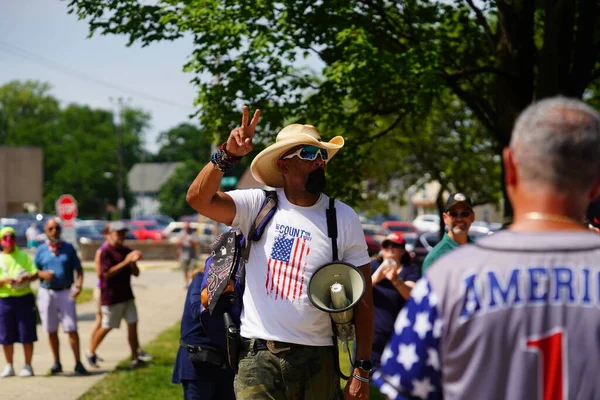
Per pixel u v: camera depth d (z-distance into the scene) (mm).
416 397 2193
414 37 11617
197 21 10727
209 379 6070
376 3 11516
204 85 11234
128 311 10531
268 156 4227
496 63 11992
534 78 12188
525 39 11203
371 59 9930
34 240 41438
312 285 4039
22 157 56250
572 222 2193
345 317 4074
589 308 2092
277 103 11297
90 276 27859
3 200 55438
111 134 108062
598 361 2062
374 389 8750
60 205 17172
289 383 4113
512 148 2264
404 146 20719
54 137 106688
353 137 11859
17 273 9750
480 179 21938
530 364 2094
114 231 10484
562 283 2117
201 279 6090
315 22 10805
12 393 8883
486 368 2123
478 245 2236
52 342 10055
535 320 2104
